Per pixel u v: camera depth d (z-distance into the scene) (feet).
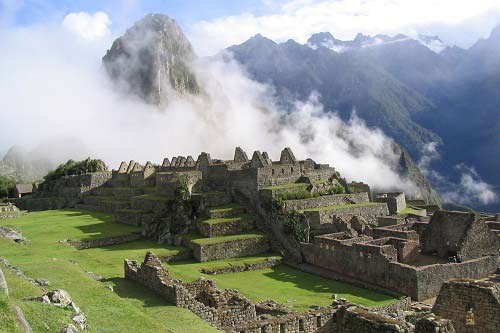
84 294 85.56
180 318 80.18
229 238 197.47
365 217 225.56
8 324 49.29
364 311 78.54
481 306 77.15
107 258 166.50
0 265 95.86
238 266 180.24
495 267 157.58
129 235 215.10
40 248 172.14
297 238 196.95
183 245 201.57
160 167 345.92
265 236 205.36
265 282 162.20
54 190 406.21
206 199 223.10
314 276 172.45
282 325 86.17
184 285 101.50
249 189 229.04
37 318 58.29
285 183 237.86
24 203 390.83
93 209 334.03
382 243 168.14
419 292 139.95
